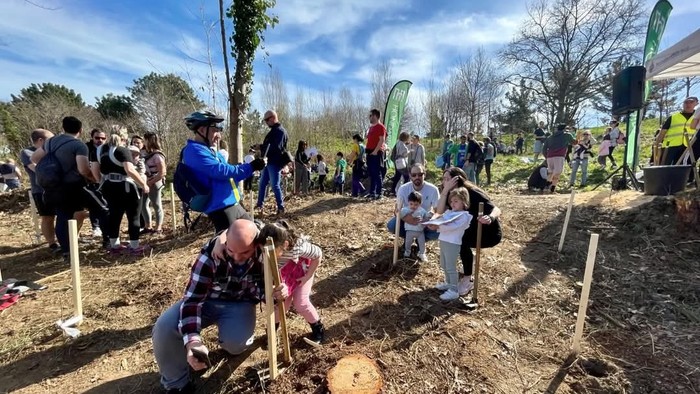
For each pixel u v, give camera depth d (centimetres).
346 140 2858
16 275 439
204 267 228
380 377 236
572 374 258
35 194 502
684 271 383
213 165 303
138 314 338
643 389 244
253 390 238
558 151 935
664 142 655
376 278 402
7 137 2306
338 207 645
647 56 788
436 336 293
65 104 2567
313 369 253
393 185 885
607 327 311
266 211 648
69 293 379
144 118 2361
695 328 307
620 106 670
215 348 287
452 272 346
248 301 259
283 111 2448
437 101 3189
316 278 408
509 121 3666
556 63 2852
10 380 256
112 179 455
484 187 1176
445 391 239
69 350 286
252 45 631
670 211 457
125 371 264
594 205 531
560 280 386
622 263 407
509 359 272
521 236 490
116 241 482
